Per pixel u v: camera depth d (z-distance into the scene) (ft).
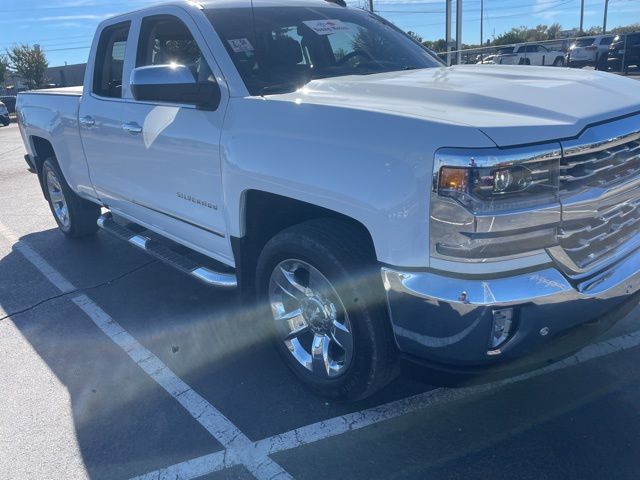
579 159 7.88
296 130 9.26
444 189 7.45
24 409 10.76
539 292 7.69
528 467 8.64
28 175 35.35
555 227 7.76
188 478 8.89
